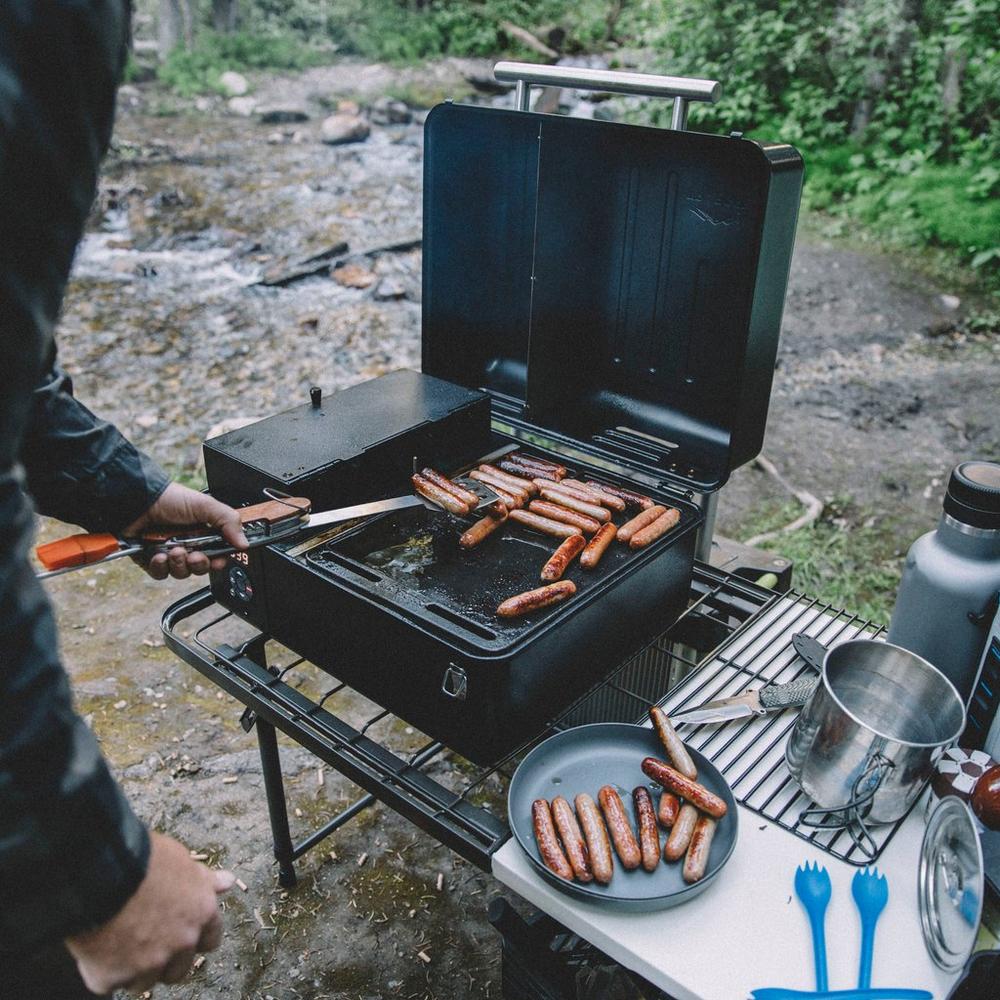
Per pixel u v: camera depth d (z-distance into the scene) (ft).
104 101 2.59
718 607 6.33
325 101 35.32
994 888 3.67
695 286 6.02
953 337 18.81
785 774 4.58
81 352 17.99
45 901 2.68
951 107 24.32
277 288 21.35
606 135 5.95
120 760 8.61
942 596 4.74
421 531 5.78
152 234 23.88
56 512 4.74
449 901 7.43
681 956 3.67
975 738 4.66
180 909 3.00
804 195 24.88
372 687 5.19
